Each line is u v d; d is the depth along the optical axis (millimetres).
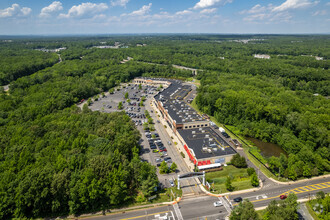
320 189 119062
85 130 159750
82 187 100750
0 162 123875
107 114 192500
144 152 162125
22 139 144500
